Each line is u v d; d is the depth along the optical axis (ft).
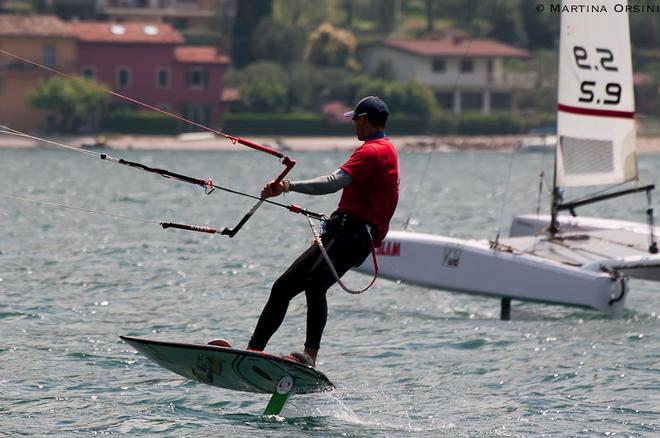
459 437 96.07
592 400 109.70
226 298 174.91
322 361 128.16
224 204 416.87
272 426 97.76
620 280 164.86
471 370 123.75
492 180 626.64
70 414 100.94
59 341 134.82
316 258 93.81
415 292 185.47
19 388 110.42
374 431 97.19
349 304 172.45
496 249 169.58
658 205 431.02
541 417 103.09
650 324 159.12
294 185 90.38
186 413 101.86
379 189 93.76
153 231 284.82
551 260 167.84
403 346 137.59
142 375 117.19
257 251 242.58
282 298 94.02
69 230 283.38
